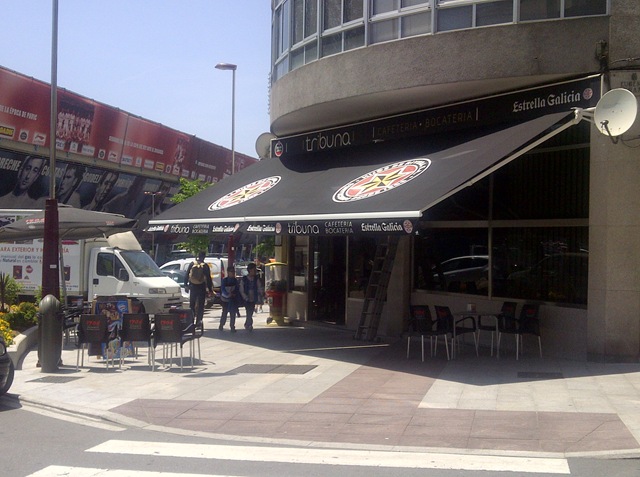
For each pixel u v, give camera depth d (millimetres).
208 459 7770
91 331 13445
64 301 17469
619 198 12391
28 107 30922
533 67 12758
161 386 11766
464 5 13445
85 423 9609
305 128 18297
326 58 15352
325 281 19969
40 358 13148
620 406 9734
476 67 13164
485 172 11727
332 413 9797
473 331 14125
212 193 18969
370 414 9695
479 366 13000
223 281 18891
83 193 38562
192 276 18391
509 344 14695
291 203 14812
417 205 11469
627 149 12336
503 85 13477
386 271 16641
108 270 21516
